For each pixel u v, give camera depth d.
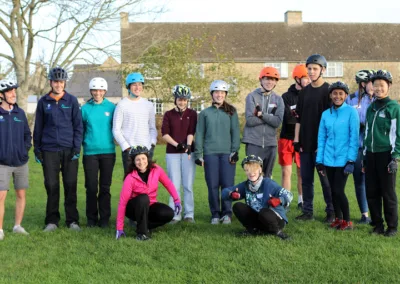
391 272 5.10
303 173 7.67
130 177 6.68
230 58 34.38
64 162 7.30
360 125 7.44
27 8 19.75
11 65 22.27
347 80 43.44
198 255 5.76
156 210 6.79
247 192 6.71
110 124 7.52
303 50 43.81
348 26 45.97
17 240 6.57
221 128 7.69
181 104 7.78
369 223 7.32
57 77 7.06
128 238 6.57
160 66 27.95
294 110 7.79
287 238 6.40
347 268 5.26
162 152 22.30
